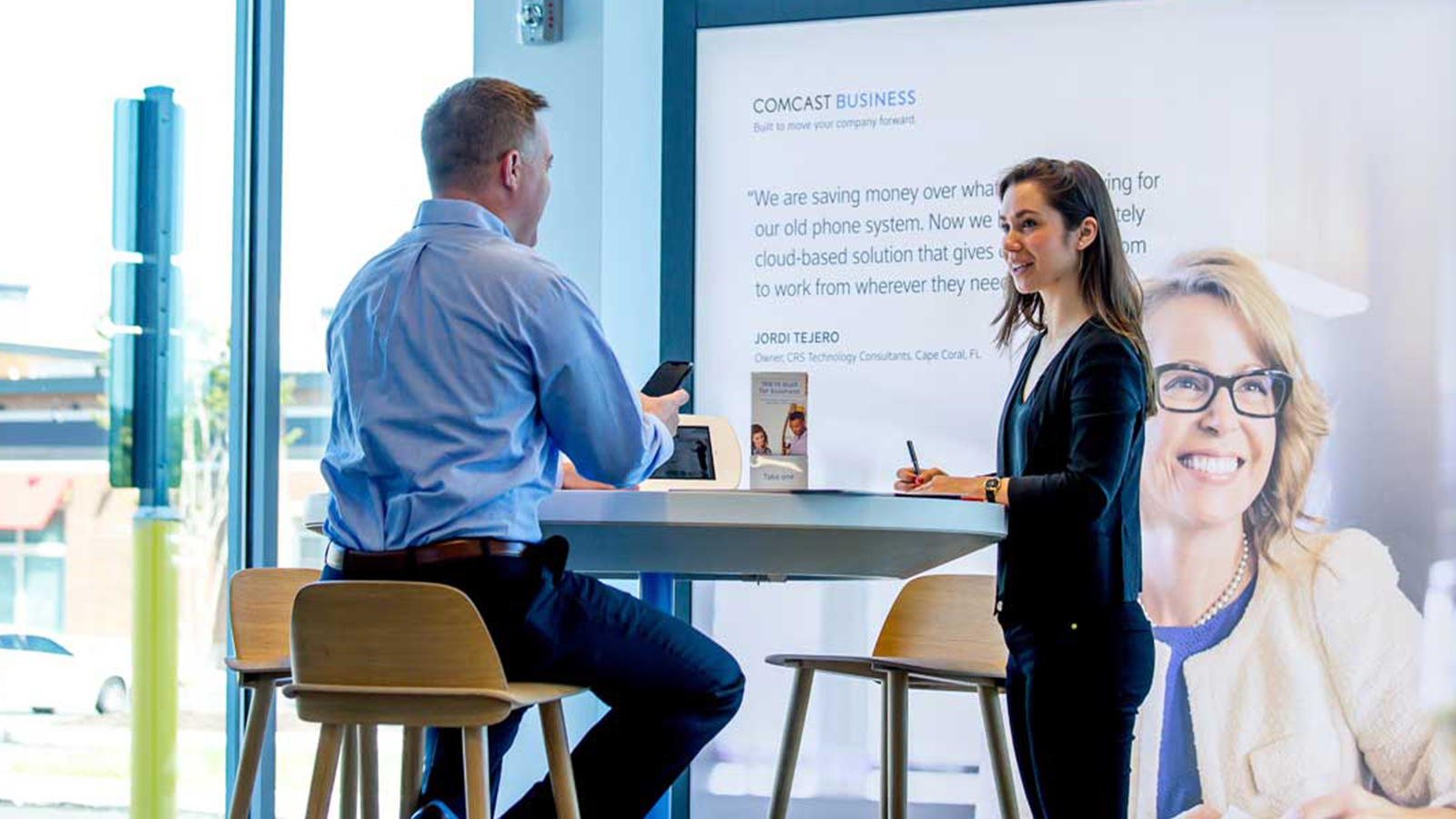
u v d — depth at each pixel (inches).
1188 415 177.3
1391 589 172.2
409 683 91.7
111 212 166.6
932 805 182.1
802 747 185.0
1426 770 169.6
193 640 176.9
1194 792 173.3
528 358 97.2
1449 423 172.4
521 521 96.7
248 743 124.1
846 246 187.0
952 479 123.2
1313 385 175.6
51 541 158.4
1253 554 175.0
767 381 114.1
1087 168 137.2
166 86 173.9
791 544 104.1
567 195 196.9
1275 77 179.0
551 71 197.8
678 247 189.6
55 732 158.1
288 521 189.9
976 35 185.6
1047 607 119.6
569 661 97.2
